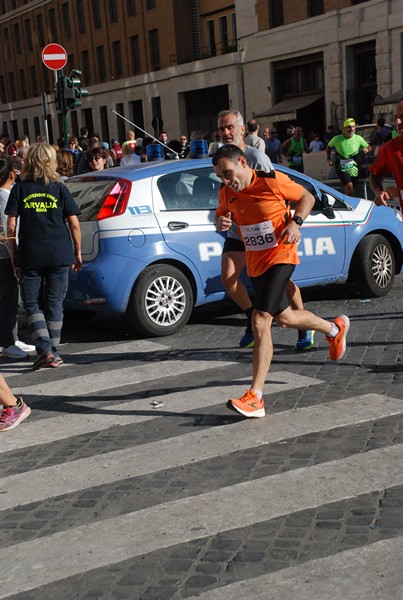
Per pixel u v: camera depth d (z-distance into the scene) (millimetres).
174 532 3818
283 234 5258
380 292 9305
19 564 3635
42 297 7824
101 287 7582
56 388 6469
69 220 7121
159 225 7812
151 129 51375
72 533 3895
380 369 6305
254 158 6691
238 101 43625
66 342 8156
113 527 3918
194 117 48125
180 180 8125
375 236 9242
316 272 8820
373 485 4164
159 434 5211
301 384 6031
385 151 6547
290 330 7812
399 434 4863
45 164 6973
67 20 59281
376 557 3438
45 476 4648
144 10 51250
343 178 15555
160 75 49281
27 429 5504
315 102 39094
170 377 6535
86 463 4793
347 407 5414
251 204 5273
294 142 27359
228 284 6879
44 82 63406
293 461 4570
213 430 5180
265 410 5488
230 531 3789
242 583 3322
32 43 64250
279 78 41562
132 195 7762
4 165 7348
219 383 6250
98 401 6043
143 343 7770
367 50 35875
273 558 3506
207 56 45875
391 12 33812
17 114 68000
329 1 36938
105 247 7594
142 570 3500
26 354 7668
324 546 3570
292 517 3881
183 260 7941
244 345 7316
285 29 39625
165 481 4445
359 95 36969
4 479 4652
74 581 3459
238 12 42938
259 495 4148
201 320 8688
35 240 7008
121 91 53906
